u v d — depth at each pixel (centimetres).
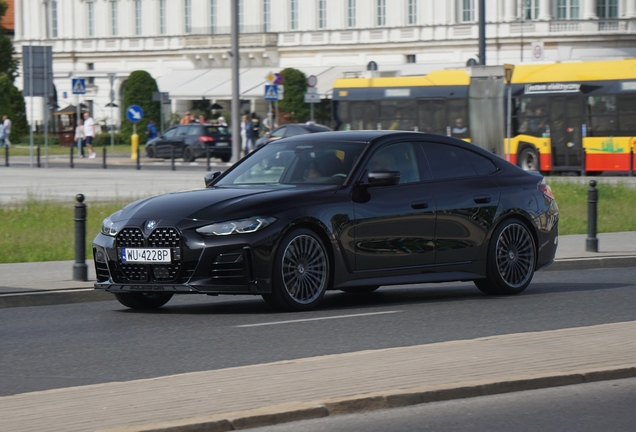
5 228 4025
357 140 2380
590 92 7156
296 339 1900
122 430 1213
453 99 7812
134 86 14500
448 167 2455
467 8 14538
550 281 2859
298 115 13975
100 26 17288
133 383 1463
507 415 1346
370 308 2302
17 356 1781
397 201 2325
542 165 7369
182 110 16338
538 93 7388
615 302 2386
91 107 17338
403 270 2336
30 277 2791
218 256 2109
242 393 1396
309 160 2358
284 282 2177
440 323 2080
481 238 2455
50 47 7550
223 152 10000
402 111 8056
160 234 2144
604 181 6325
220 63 16250
